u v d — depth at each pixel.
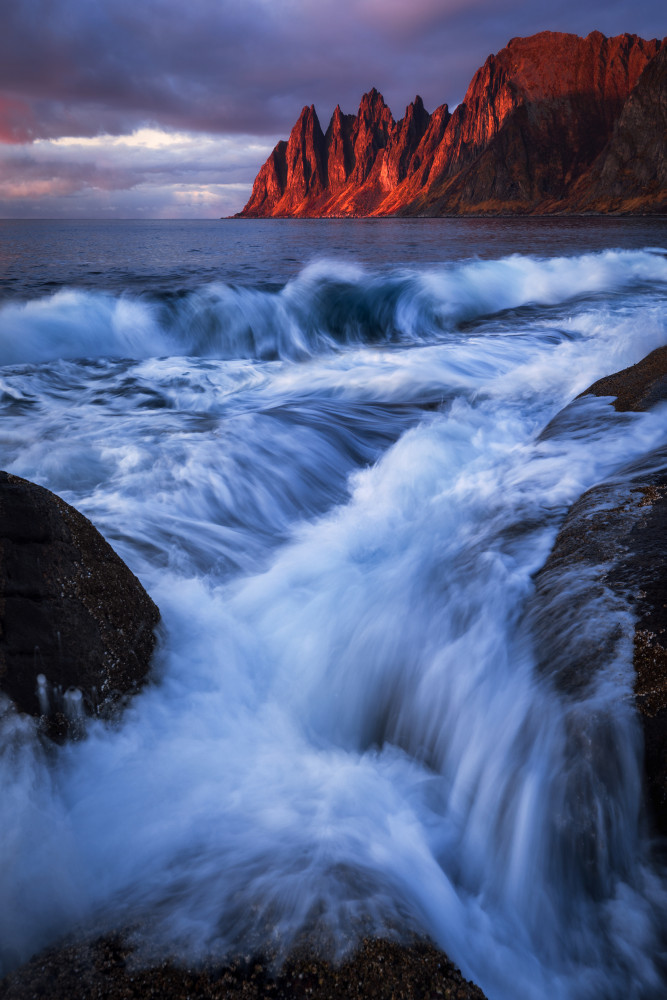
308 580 3.53
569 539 2.83
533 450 4.23
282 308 11.70
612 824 1.74
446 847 1.98
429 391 7.42
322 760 2.36
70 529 2.38
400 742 2.50
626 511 2.92
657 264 18.48
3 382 7.78
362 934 1.44
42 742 2.09
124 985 1.36
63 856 1.81
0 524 2.21
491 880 1.88
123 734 2.25
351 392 7.68
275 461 5.19
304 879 1.64
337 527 4.32
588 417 4.62
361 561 3.73
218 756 2.27
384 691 2.63
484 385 7.23
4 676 2.10
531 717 2.04
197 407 7.08
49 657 2.17
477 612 2.58
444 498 4.03
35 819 1.90
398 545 3.77
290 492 4.88
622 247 28.27
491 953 1.68
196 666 2.64
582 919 1.70
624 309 12.22
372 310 12.30
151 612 2.63
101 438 5.59
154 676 2.49
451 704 2.38
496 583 2.70
